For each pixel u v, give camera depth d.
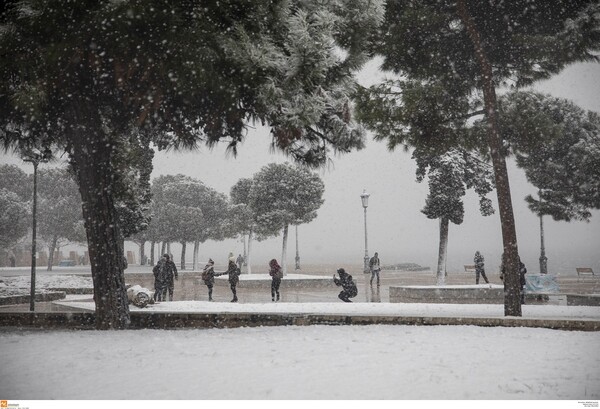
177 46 8.48
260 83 9.07
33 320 13.23
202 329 10.98
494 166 12.53
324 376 5.95
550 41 12.24
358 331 9.95
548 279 21.50
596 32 12.06
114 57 8.86
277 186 35.91
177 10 8.71
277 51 9.24
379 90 12.94
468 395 5.15
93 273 11.28
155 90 9.15
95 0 8.76
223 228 44.59
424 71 13.71
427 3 13.16
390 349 7.72
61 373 6.25
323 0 9.88
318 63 9.01
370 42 11.44
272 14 9.26
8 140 11.93
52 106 10.76
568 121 26.38
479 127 14.13
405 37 13.09
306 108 9.27
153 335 9.65
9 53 8.90
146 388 5.49
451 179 25.44
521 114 13.73
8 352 7.75
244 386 5.52
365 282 32.28
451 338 8.86
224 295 24.27
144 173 20.98
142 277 39.12
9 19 9.20
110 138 11.22
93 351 7.76
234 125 10.74
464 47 13.56
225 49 8.86
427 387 5.46
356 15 10.10
